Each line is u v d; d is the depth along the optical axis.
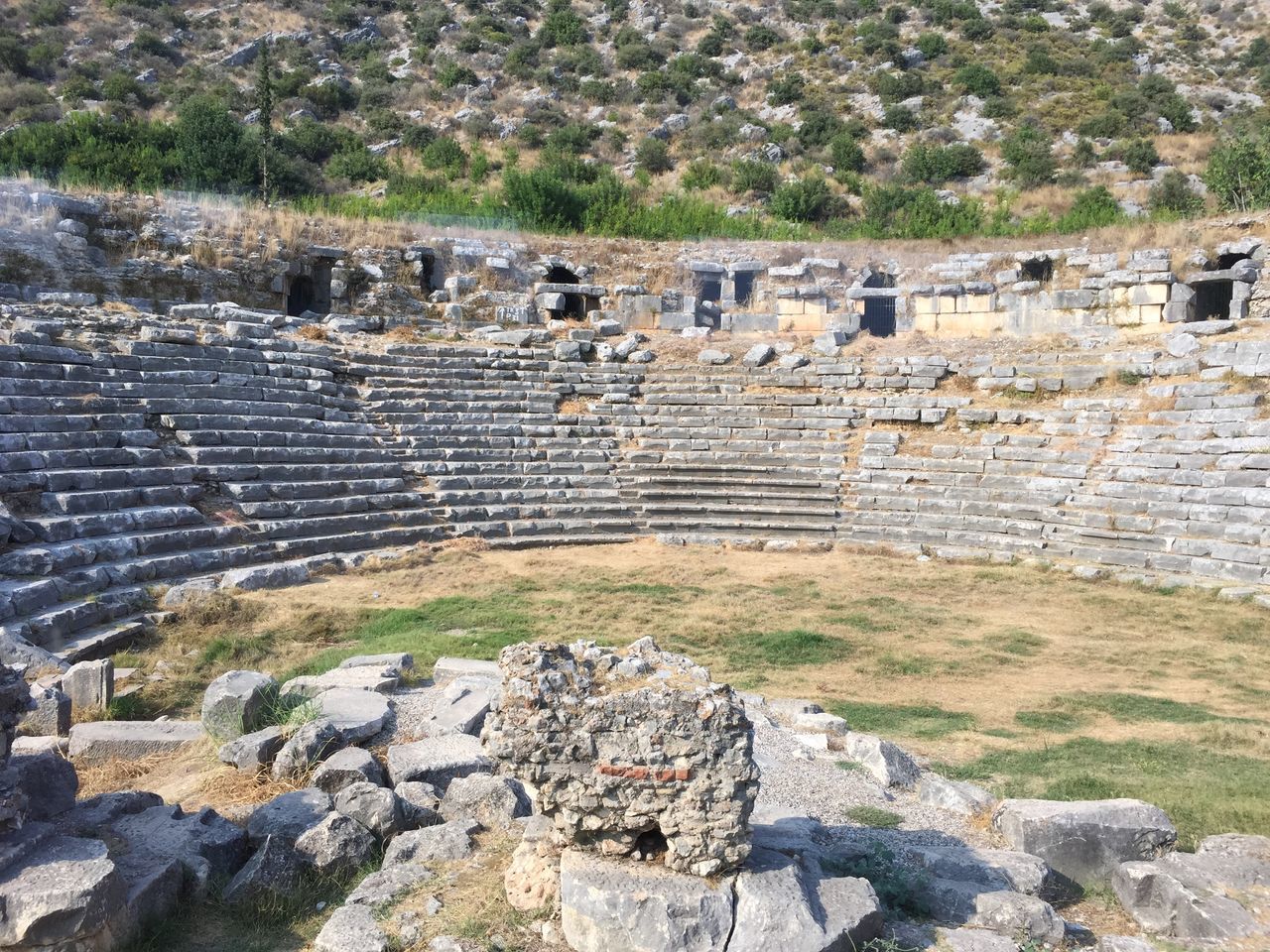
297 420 21.23
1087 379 26.17
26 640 11.37
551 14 78.06
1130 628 16.36
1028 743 10.55
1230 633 16.03
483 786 7.55
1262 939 6.11
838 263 34.12
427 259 31.48
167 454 17.88
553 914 5.83
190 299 26.08
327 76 62.97
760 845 6.32
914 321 33.03
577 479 24.41
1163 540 20.31
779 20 78.62
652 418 27.16
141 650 12.84
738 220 40.78
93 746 8.96
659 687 5.84
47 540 14.21
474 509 22.22
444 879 6.41
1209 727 10.92
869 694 12.52
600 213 37.84
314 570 17.42
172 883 6.15
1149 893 6.67
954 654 14.48
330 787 7.77
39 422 16.03
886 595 18.33
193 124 42.78
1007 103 60.97
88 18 64.31
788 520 23.73
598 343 30.05
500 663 6.18
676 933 5.29
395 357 26.02
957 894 6.38
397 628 14.33
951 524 23.02
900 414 26.89
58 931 5.23
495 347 28.44
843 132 59.25
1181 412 23.41
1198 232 30.36
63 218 24.78
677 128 60.94
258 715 9.21
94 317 21.02
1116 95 59.81
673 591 17.86
